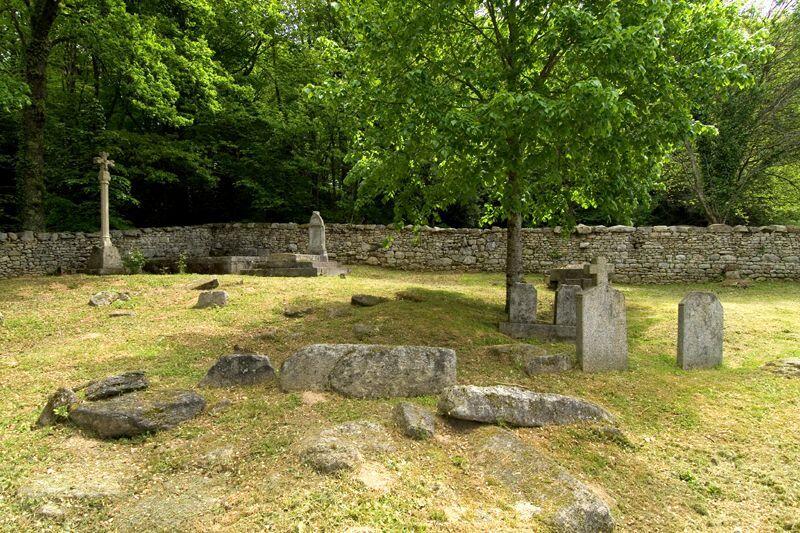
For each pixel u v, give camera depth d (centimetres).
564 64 705
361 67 762
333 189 2180
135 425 373
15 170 1538
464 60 810
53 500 287
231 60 2125
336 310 774
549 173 729
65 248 1340
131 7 1703
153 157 1706
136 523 272
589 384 534
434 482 320
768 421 445
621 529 300
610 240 1487
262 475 320
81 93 1788
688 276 1439
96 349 589
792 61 1711
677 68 667
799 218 2202
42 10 1284
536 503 302
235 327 699
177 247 1675
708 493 344
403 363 476
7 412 416
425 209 886
